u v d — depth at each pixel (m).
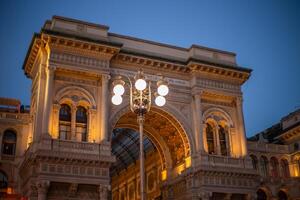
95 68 38.09
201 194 38.72
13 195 35.69
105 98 37.66
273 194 50.22
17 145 42.91
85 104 38.00
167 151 46.00
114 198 64.31
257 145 53.25
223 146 43.38
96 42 38.00
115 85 25.17
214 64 43.19
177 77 43.06
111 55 38.97
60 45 37.25
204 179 39.31
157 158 49.75
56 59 36.91
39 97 36.41
